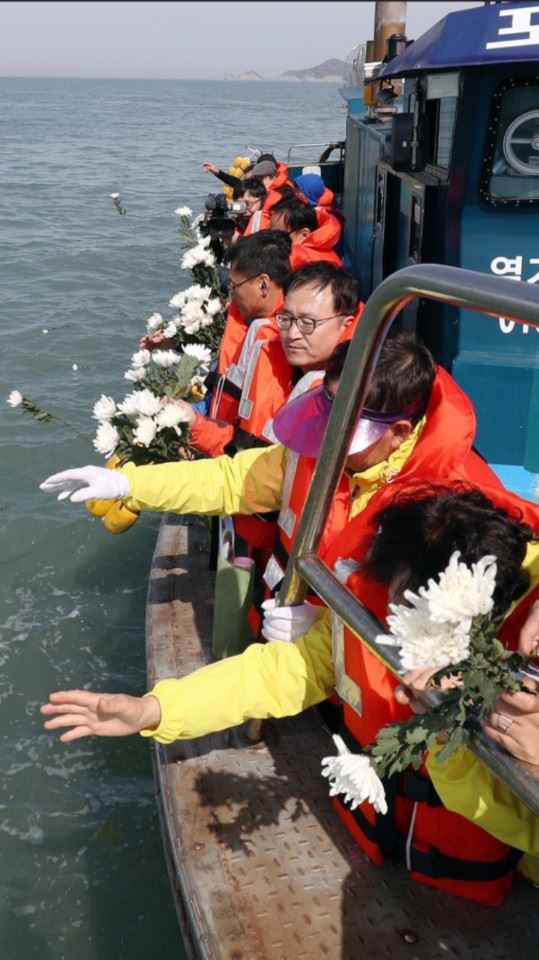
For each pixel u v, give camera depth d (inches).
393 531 69.4
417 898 88.4
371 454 87.4
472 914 86.4
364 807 90.1
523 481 147.4
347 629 79.6
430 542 67.2
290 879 91.9
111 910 142.6
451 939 84.2
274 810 101.4
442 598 52.6
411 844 86.2
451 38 134.8
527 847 73.1
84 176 1141.1
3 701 191.6
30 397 365.7
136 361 161.8
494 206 142.3
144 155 1488.7
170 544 169.9
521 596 68.7
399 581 67.3
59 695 80.9
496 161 139.6
